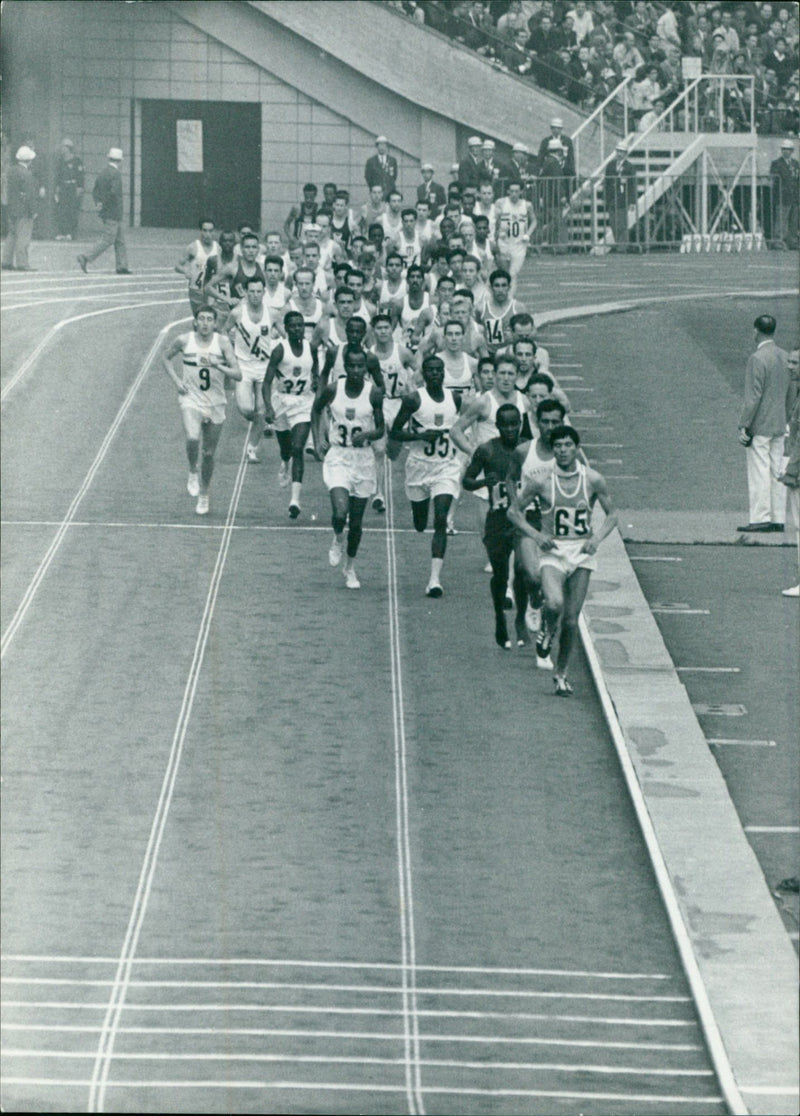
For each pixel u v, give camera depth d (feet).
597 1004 76.48
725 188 302.66
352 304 149.79
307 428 151.74
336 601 131.44
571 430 110.73
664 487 171.01
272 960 79.61
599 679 114.11
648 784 97.40
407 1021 74.79
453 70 284.61
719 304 255.91
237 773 100.53
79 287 204.95
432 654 120.67
